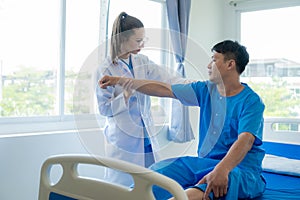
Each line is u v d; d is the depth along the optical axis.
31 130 2.15
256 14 3.37
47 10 2.29
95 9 2.48
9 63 2.13
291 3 3.10
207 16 3.32
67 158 1.27
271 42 3.29
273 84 3.27
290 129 3.07
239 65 1.57
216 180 1.28
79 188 1.25
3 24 2.10
